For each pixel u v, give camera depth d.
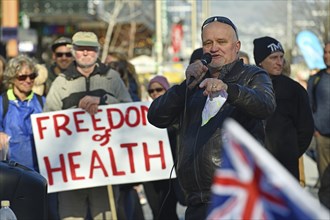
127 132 14.84
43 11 67.44
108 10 81.31
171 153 14.95
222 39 9.29
